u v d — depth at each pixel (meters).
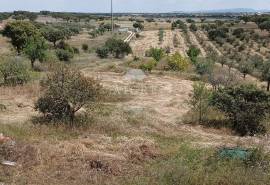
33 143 14.07
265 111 19.81
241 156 12.92
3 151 12.23
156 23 185.25
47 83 18.52
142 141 15.28
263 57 83.50
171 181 10.80
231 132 19.31
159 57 53.38
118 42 65.12
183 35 127.31
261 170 11.75
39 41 40.62
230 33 126.25
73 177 11.10
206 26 147.75
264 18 149.88
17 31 57.84
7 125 16.44
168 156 13.50
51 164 11.94
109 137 15.94
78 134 16.38
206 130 19.42
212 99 20.69
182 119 21.31
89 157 12.59
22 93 24.52
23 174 11.11
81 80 18.20
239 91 20.20
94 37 104.44
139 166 12.35
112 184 10.76
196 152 13.45
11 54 51.38
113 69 42.41
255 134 18.92
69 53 53.00
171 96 28.56
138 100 26.44
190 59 56.72
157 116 21.84
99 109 20.41
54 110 18.14
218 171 11.59
